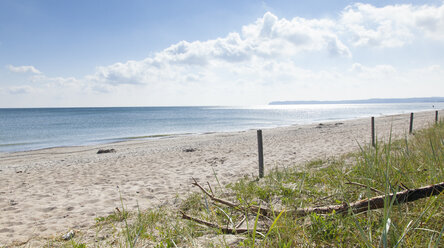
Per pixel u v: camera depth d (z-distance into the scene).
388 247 1.95
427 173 3.49
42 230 3.85
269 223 2.83
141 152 14.37
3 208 5.09
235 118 62.38
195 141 19.38
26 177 8.57
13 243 3.32
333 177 4.82
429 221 2.23
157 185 6.72
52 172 9.38
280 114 84.12
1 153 16.81
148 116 77.62
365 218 2.50
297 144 13.93
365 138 13.96
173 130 34.09
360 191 3.32
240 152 12.29
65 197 5.85
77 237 3.43
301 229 2.40
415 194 2.40
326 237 2.30
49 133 31.39
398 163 3.99
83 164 11.02
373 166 3.73
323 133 19.55
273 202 3.86
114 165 10.38
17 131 33.88
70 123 49.12
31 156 15.15
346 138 15.13
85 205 5.19
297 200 3.48
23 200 5.67
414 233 2.03
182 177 7.59
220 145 15.51
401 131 16.00
